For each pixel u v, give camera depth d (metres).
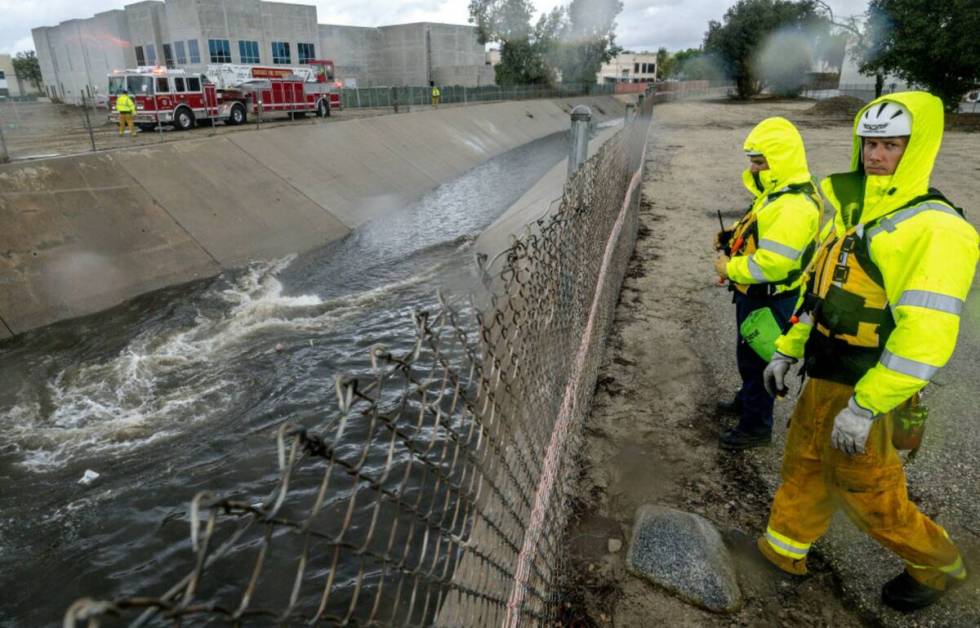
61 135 22.52
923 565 2.40
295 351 9.20
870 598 2.74
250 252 14.52
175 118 23.44
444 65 64.88
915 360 1.91
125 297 11.79
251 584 0.83
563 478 2.88
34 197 12.45
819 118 32.16
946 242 1.89
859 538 3.08
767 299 3.47
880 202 2.11
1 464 6.71
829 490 2.57
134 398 8.02
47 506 6.00
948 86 29.55
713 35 58.94
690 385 4.83
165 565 5.24
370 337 9.59
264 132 20.30
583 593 2.86
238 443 6.86
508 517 2.02
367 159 22.83
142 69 22.97
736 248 3.59
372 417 1.18
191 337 9.88
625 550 3.12
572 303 3.04
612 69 109.44
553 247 2.54
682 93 60.06
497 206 19.88
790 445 2.65
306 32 50.69
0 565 5.32
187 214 14.62
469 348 1.61
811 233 3.17
